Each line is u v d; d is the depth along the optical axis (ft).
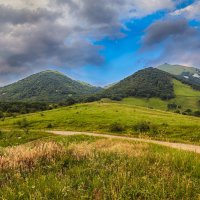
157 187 24.17
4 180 26.35
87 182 25.75
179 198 23.45
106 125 283.38
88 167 29.96
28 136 172.65
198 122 255.91
